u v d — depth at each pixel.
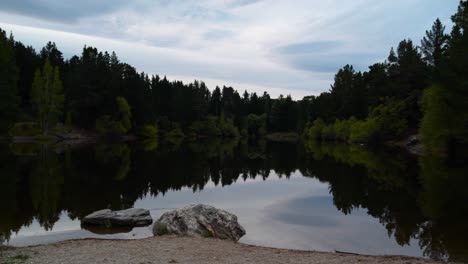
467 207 20.86
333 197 24.33
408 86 80.75
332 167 41.00
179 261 10.57
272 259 11.10
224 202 22.73
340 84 121.19
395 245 14.18
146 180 30.33
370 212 19.94
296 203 22.55
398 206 21.33
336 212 20.03
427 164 41.59
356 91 105.06
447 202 22.20
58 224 16.91
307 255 11.78
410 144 67.75
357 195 24.91
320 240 14.88
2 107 58.59
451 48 42.34
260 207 21.39
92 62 95.19
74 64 114.88
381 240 14.87
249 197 24.44
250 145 92.50
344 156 54.88
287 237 15.28
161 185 28.34
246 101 175.88
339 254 12.11
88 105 88.12
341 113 109.44
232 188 27.83
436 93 44.34
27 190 24.38
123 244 12.88
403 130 75.31
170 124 121.25
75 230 15.93
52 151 52.38
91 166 37.50
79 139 82.44
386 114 76.50
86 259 10.64
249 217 18.86
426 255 12.97
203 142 101.75
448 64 41.09
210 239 14.01
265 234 15.70
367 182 30.34
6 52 62.66
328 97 121.94
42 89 76.50
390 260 11.13
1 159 40.22
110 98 92.12
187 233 14.68
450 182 29.38
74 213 19.00
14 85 62.69
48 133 76.88
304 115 147.00
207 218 15.44
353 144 89.75
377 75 90.69
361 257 11.61
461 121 41.44
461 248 13.74
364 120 91.62
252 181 31.45
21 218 17.80
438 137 45.53
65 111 89.12
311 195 25.11
